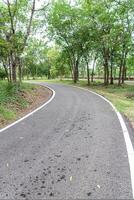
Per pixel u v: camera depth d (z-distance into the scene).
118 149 6.35
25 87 23.97
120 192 4.17
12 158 5.99
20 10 23.70
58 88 31.16
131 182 4.52
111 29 32.19
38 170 5.20
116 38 30.94
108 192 4.18
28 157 6.02
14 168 5.36
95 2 30.66
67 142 7.14
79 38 36.41
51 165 5.44
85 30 34.16
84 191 4.23
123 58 33.84
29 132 8.56
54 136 7.87
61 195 4.13
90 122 9.88
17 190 4.37
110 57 35.78
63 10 36.28
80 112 12.52
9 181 4.74
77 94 23.09
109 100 17.94
